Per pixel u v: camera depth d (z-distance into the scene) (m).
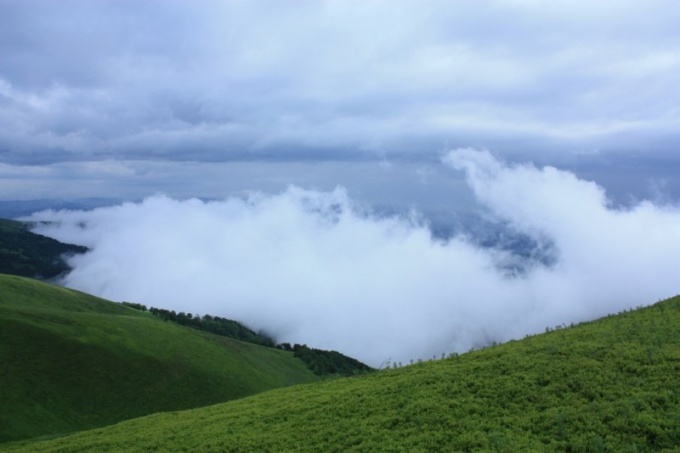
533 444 22.42
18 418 85.69
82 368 108.12
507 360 35.00
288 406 36.22
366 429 27.59
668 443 21.23
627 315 46.09
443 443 24.30
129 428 41.22
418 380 35.06
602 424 23.25
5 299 138.50
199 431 33.78
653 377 27.53
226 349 156.62
